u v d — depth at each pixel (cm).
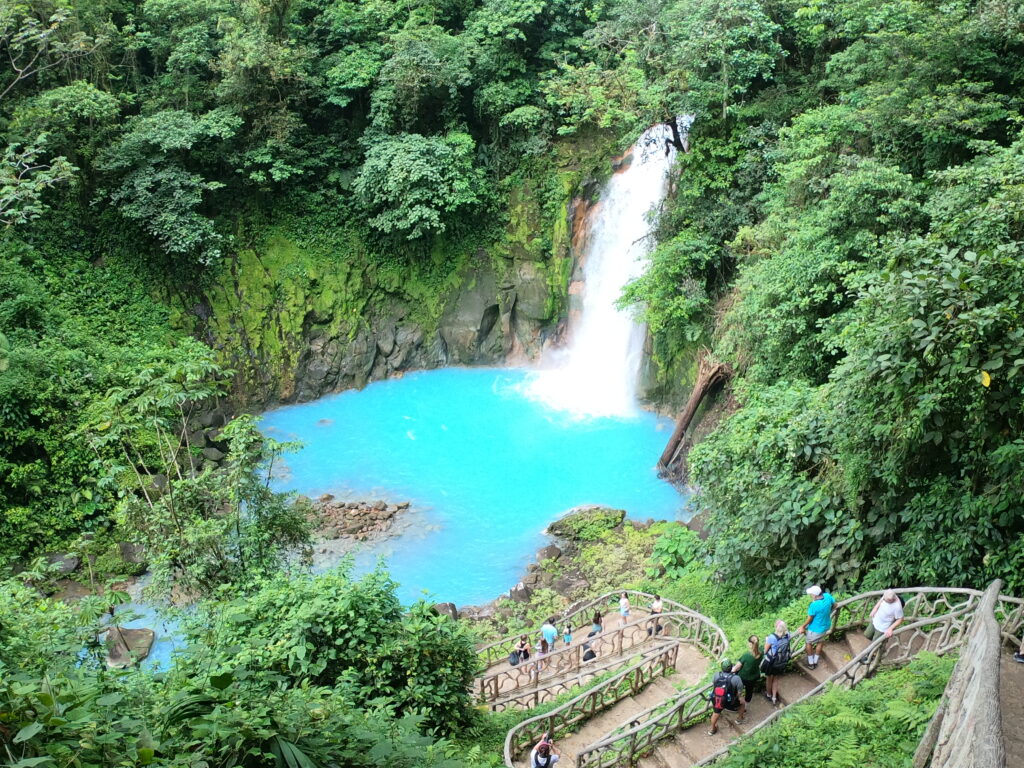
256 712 685
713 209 2952
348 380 3675
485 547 2570
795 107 2870
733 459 1903
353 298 3662
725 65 2795
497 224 3703
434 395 3609
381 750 791
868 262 2142
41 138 2509
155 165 3197
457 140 3397
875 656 1139
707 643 1658
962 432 1309
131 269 3281
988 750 495
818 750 950
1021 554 1253
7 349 2355
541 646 1908
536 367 3812
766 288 2339
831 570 1570
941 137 2166
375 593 1356
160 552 1552
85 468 2544
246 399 3462
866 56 2519
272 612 1306
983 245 1356
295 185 3578
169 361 3162
